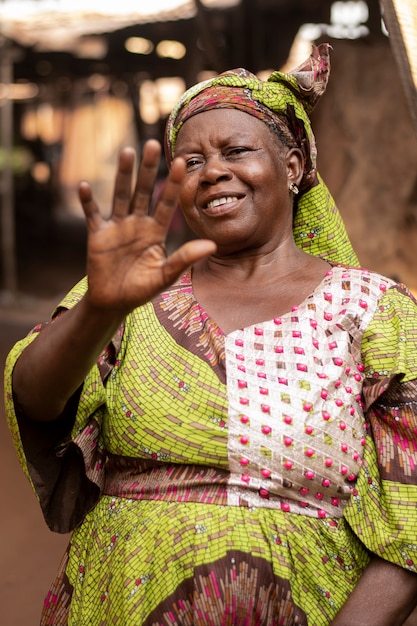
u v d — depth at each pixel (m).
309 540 1.71
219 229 1.85
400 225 6.26
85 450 1.83
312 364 1.75
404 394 1.77
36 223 17.70
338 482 1.74
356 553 1.79
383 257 6.36
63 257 16.12
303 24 9.71
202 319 1.81
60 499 1.89
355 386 1.78
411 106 1.93
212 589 1.65
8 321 10.45
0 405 6.73
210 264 1.94
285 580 1.66
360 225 6.45
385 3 1.90
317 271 1.92
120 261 1.55
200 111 1.86
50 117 27.39
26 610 3.53
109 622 1.73
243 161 1.84
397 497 1.76
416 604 1.83
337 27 7.65
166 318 1.84
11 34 12.73
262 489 1.70
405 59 1.90
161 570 1.68
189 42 10.81
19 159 17.70
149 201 1.54
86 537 1.89
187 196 1.88
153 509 1.74
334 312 1.82
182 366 1.76
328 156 6.75
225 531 1.68
